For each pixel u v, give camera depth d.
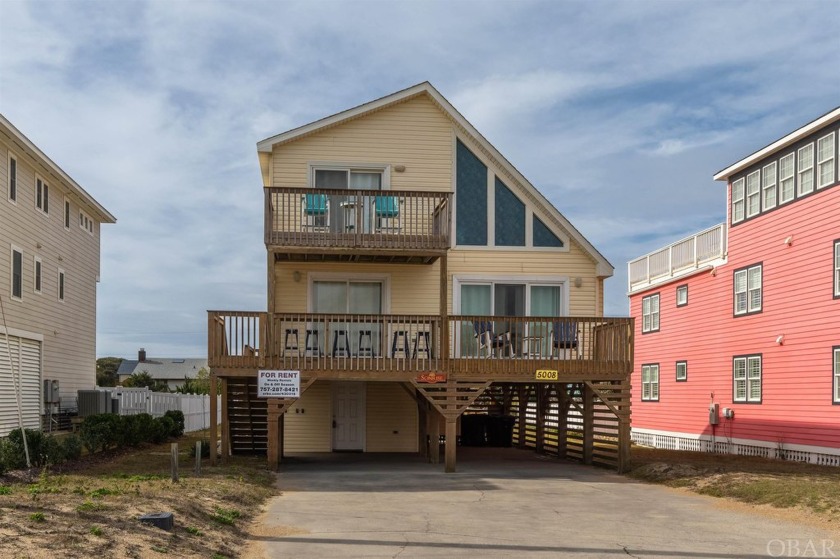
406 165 20.72
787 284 23.17
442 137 20.89
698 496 14.21
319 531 10.39
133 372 91.00
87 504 9.78
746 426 25.17
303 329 20.03
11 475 14.02
